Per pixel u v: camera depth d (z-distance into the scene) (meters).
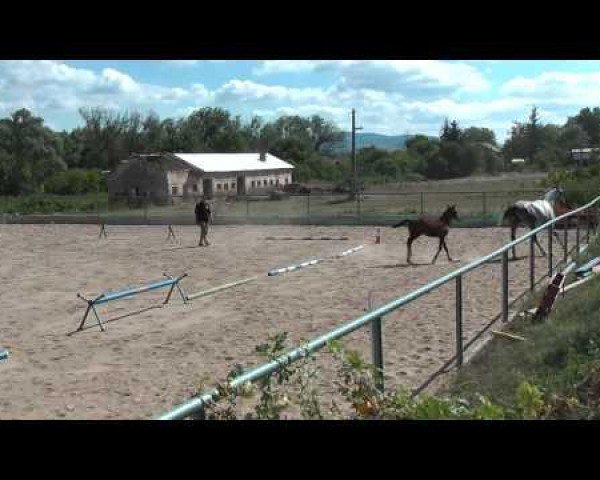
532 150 115.44
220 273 19.69
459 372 7.68
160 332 12.19
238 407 4.49
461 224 31.70
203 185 61.06
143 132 100.88
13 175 78.94
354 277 17.77
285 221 36.50
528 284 14.51
